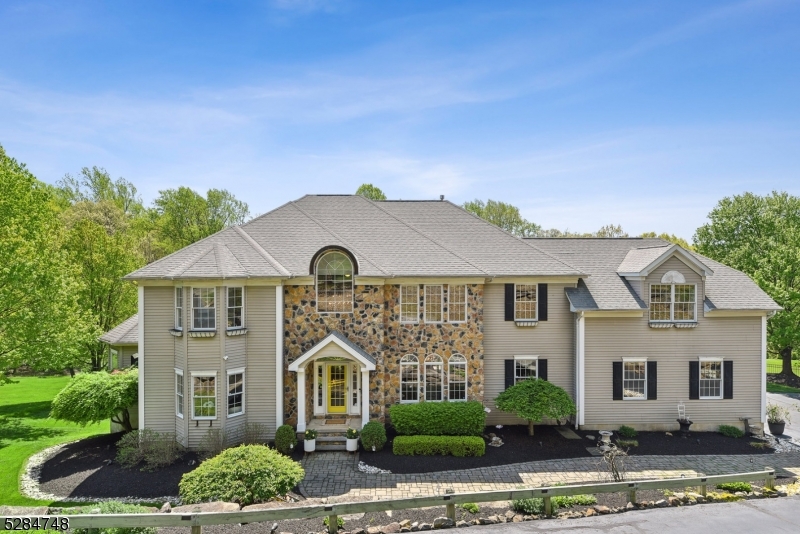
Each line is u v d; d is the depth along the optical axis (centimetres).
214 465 1266
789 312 3219
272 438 1905
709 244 4322
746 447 1895
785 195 4191
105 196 6278
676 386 2109
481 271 2083
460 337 2086
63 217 4544
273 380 1912
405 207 2509
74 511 1075
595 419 2086
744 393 2120
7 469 1656
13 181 2448
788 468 1672
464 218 2455
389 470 1625
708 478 1193
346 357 1902
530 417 1859
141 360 1861
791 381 3409
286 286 1994
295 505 1177
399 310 2080
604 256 2400
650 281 2119
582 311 2050
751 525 1026
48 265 2377
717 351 2120
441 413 1888
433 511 1178
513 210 5794
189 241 4819
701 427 2105
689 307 2128
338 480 1540
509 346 2145
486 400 2133
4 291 2106
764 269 3434
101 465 1659
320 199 2453
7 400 2831
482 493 1045
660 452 1827
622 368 2094
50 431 2156
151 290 1872
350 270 2012
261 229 2206
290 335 1992
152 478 1539
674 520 1051
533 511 1084
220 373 1797
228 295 1852
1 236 2273
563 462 1711
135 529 930
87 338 2486
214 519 900
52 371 3816
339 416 2038
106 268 3061
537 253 2253
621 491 1133
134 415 2041
